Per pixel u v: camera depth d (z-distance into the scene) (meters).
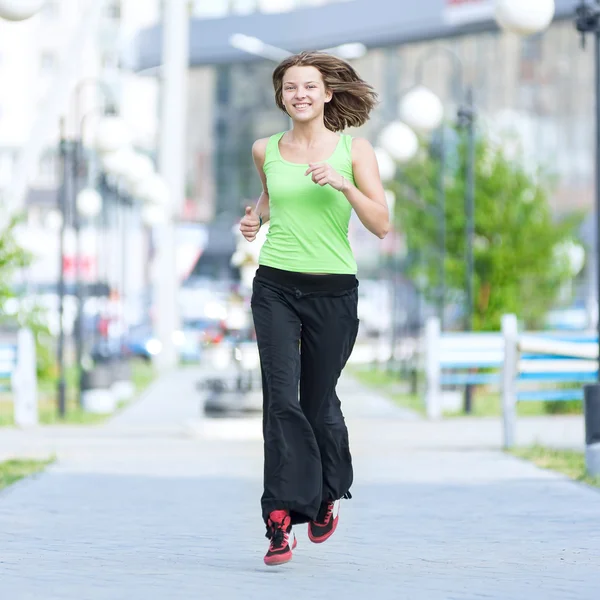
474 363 43.69
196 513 19.23
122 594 12.76
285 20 105.00
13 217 46.50
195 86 176.88
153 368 82.56
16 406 41.06
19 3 27.58
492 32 90.25
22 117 151.75
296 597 12.59
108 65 131.75
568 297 66.44
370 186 13.80
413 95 44.75
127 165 53.66
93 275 98.06
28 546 16.03
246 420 37.00
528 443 32.38
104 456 29.38
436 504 20.20
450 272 60.19
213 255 170.62
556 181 65.19
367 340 129.38
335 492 14.31
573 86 152.75
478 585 13.29
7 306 53.31
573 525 17.86
